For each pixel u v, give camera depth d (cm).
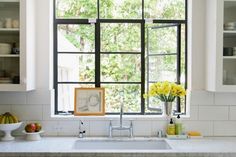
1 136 271
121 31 301
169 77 301
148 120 279
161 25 300
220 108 282
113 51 301
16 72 251
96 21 298
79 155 217
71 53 299
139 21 300
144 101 300
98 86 298
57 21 298
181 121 280
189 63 289
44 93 278
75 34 300
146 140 264
